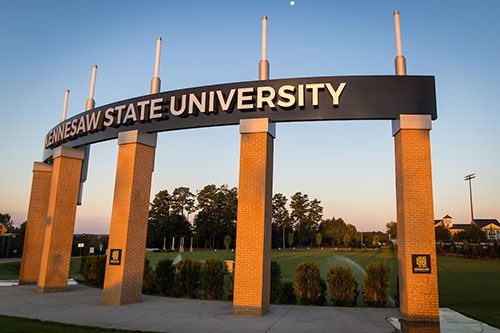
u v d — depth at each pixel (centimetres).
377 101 1188
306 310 1202
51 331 820
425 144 1124
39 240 1912
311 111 1220
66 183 1688
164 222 9025
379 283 1307
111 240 1355
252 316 1089
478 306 1460
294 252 7094
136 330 872
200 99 1352
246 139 1239
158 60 1500
